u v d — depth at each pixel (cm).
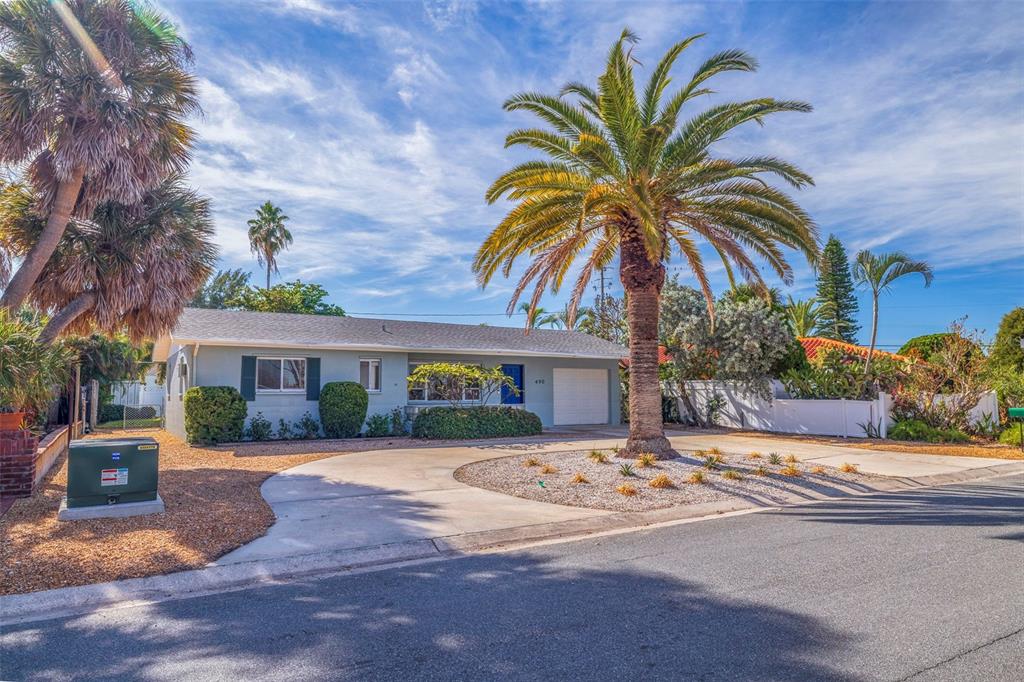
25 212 1178
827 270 1252
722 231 1266
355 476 1116
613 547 682
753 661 386
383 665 386
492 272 1288
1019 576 562
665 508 886
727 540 711
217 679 369
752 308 2244
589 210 1130
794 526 788
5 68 988
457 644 418
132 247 1170
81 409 2128
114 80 1055
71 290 1167
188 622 466
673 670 375
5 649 418
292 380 1845
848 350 2405
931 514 862
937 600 496
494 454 1426
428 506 867
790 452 1545
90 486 768
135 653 409
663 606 488
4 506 828
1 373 888
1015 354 2405
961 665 377
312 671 379
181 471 1156
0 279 1154
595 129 1173
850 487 1082
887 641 414
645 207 1063
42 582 542
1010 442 1750
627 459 1213
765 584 542
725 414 2342
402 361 2017
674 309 2428
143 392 3531
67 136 1009
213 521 754
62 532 692
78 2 1034
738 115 1129
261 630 448
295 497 919
